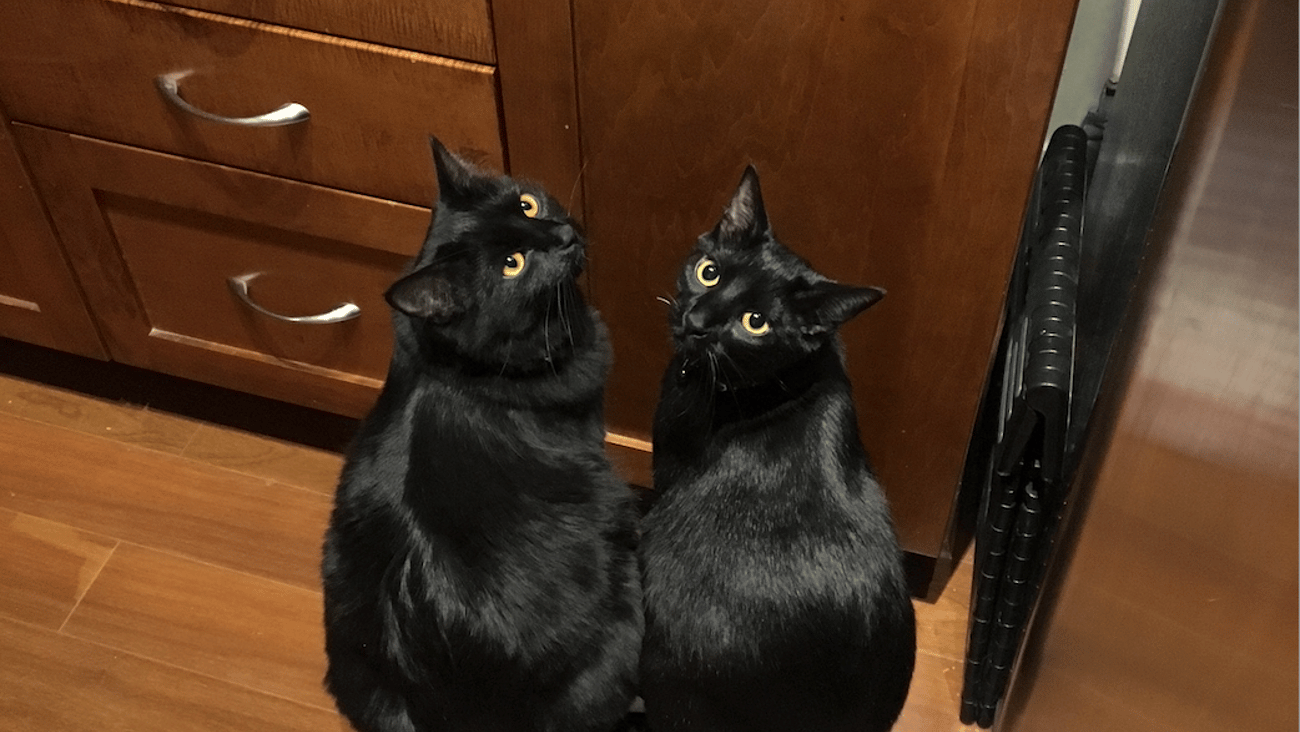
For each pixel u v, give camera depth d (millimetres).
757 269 1104
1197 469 808
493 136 1278
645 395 1500
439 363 1173
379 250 1462
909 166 1141
